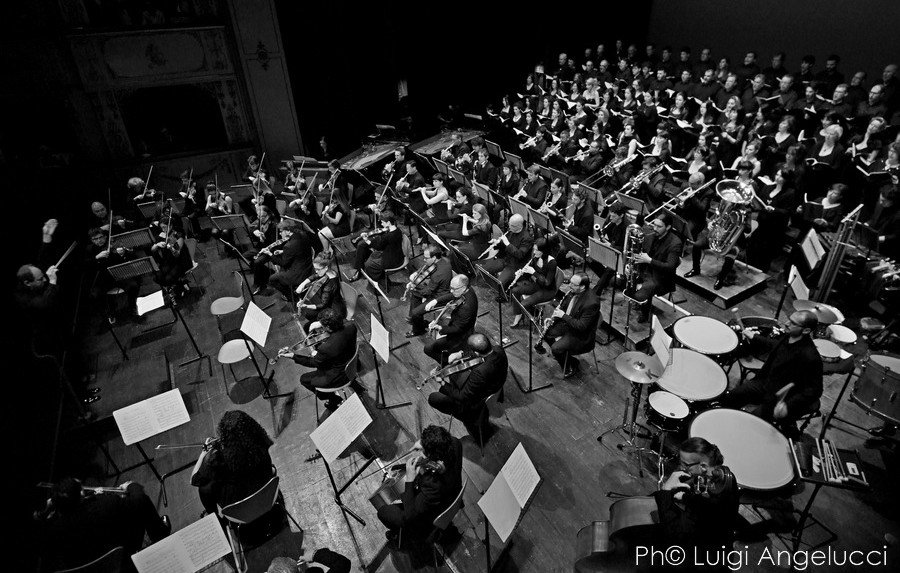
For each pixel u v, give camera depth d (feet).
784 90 32.91
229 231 34.86
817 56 40.57
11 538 17.10
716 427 14.23
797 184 24.23
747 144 29.12
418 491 13.64
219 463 13.83
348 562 12.29
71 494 13.10
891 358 15.96
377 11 51.03
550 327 21.33
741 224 22.66
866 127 28.99
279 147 50.26
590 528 13.87
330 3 48.52
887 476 16.03
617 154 31.37
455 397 17.07
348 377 18.70
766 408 15.61
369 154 45.37
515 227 25.22
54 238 37.06
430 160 39.65
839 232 20.25
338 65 51.78
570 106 42.19
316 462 18.67
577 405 19.92
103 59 41.55
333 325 18.04
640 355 15.55
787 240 28.30
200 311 29.01
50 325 23.76
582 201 26.94
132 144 45.50
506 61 57.88
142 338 27.04
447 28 54.24
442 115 53.72
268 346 25.34
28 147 41.60
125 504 13.89
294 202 35.12
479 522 15.80
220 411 21.54
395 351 23.99
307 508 17.01
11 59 38.81
